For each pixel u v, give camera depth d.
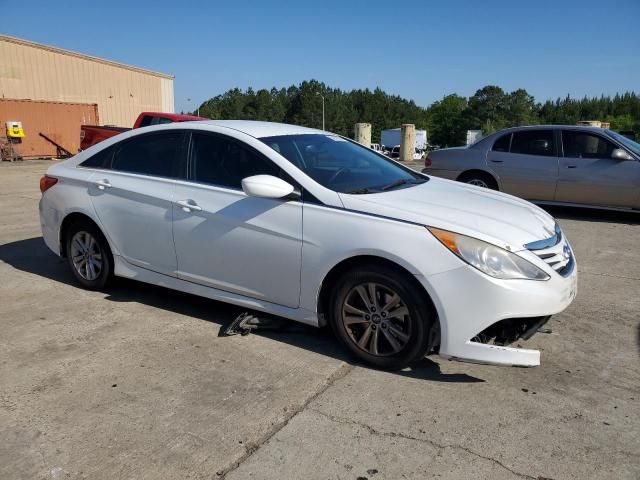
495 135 8.96
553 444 2.67
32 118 21.70
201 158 4.14
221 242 3.90
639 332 4.04
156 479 2.42
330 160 4.09
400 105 128.88
